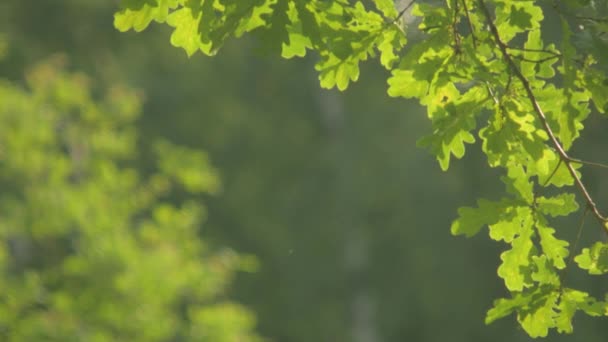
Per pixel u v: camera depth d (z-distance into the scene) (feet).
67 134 53.83
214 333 49.16
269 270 100.73
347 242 99.25
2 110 51.93
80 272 48.32
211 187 55.16
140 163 95.09
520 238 13.41
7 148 51.19
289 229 102.12
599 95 12.96
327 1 13.10
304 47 13.21
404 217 94.38
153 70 102.01
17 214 50.14
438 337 92.58
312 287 100.01
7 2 93.45
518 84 13.24
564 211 13.28
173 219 52.24
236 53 105.19
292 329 99.04
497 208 13.33
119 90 55.77
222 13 13.02
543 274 13.38
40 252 53.06
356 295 98.12
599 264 13.23
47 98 53.83
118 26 13.14
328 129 104.37
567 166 12.96
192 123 101.76
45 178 51.60
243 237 102.32
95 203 50.37
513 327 89.04
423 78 13.00
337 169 101.60
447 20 13.07
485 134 13.29
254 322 50.85
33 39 93.45
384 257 97.50
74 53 95.30
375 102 101.96
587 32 12.59
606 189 68.54
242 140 104.32
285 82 105.81
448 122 13.25
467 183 87.61
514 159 13.34
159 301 48.98
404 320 94.63
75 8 95.61
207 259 52.90
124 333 47.88
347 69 13.43
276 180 104.27
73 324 47.11
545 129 12.81
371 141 100.42
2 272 47.57
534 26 13.21
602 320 78.64
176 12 13.14
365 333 97.45
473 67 12.96
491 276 90.99
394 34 13.32
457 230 13.38
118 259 48.42
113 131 55.67
